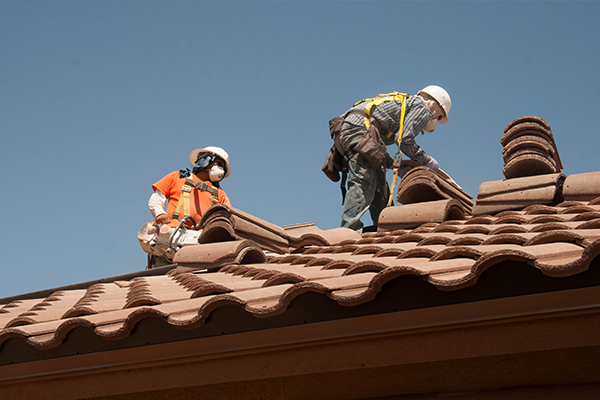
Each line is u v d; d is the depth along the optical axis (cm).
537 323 220
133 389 286
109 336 277
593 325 212
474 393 247
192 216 641
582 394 232
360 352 245
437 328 230
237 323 259
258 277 359
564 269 205
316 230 562
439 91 690
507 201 509
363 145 604
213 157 678
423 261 303
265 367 261
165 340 273
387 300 234
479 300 221
